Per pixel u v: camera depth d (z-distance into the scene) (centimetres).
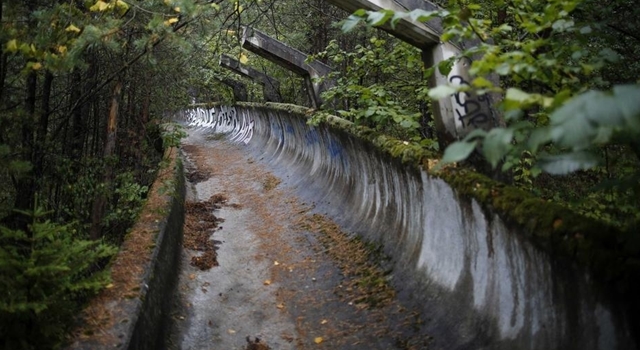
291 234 748
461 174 423
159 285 473
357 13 318
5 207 515
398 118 634
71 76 806
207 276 614
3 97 589
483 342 377
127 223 764
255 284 596
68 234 463
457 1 489
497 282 379
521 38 465
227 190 1075
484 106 485
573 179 564
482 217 389
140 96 960
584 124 168
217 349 454
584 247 279
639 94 165
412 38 489
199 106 2644
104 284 408
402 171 551
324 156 920
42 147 627
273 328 491
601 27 399
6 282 319
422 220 521
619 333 265
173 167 924
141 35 671
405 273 521
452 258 453
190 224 806
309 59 915
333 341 452
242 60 737
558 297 309
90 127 959
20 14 523
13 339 318
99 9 496
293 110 1102
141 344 369
